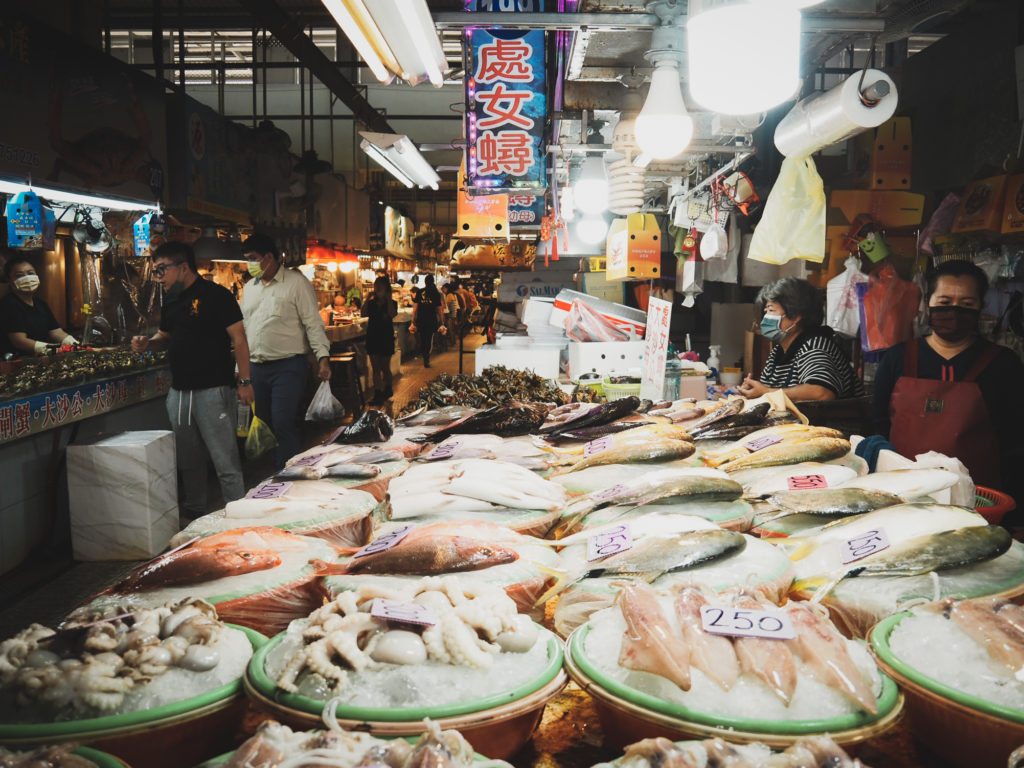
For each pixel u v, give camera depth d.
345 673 1.17
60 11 6.54
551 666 1.25
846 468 2.17
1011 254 4.58
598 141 4.73
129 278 7.00
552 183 6.68
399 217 16.67
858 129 3.31
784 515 1.94
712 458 2.53
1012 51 4.86
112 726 1.10
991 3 5.09
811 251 4.42
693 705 1.11
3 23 4.79
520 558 1.65
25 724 1.11
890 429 3.20
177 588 1.55
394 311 13.61
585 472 2.37
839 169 6.61
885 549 1.55
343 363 10.97
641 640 1.18
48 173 5.27
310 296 6.17
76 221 6.48
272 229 9.56
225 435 5.37
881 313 4.86
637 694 1.14
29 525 5.05
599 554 1.67
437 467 2.24
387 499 2.15
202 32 13.62
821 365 4.12
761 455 2.38
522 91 4.32
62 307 7.67
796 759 0.96
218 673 1.25
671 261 8.73
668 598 1.33
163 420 6.76
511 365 5.61
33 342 6.43
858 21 3.16
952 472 2.10
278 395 6.20
